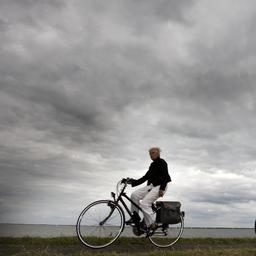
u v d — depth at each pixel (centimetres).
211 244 541
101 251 406
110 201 427
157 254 388
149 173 453
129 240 477
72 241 457
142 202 439
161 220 451
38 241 449
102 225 425
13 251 386
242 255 422
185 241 532
